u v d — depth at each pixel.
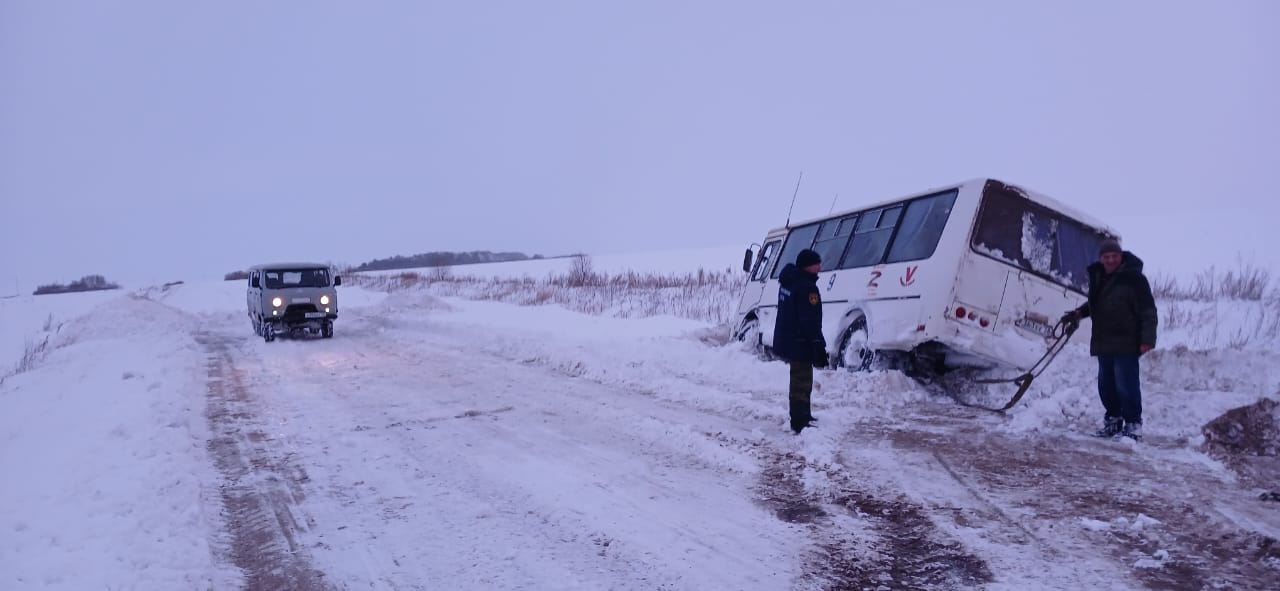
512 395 9.91
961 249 8.70
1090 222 9.34
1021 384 8.26
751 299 14.53
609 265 56.25
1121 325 6.65
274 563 4.45
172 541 4.64
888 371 8.90
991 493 5.31
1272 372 7.38
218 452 7.18
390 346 17.42
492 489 5.70
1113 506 4.97
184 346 18.08
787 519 4.92
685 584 3.96
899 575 4.04
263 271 19.98
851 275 10.81
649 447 6.90
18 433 8.28
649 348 12.17
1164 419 6.98
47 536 4.64
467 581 4.09
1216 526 4.54
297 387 11.28
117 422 8.01
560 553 4.43
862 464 6.09
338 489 5.87
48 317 37.22
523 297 32.59
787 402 8.51
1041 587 3.85
